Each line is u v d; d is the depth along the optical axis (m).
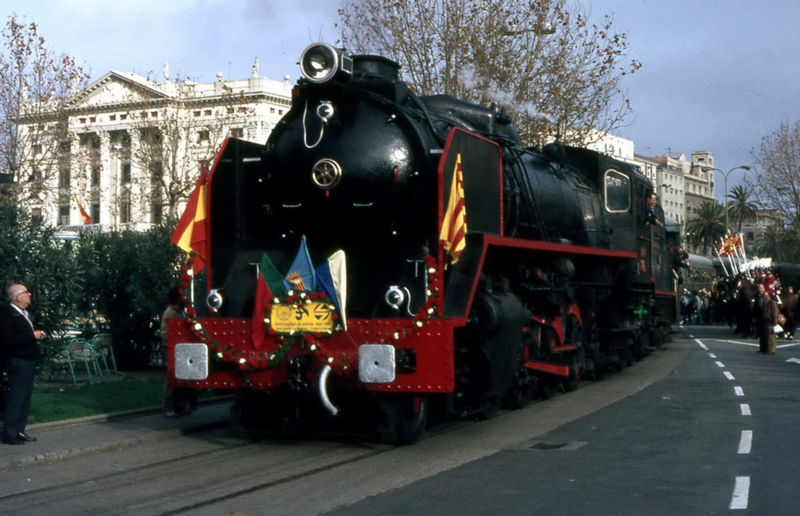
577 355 14.81
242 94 40.09
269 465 8.66
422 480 7.82
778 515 6.50
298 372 9.14
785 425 10.91
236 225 10.34
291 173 9.96
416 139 9.74
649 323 21.30
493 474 8.09
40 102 34.94
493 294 10.58
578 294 15.06
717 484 7.55
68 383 15.49
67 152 36.41
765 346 24.00
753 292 32.59
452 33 23.34
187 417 11.73
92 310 17.52
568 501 6.98
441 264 9.26
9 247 11.55
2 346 9.58
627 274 17.53
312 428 10.88
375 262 9.75
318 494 7.32
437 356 8.89
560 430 10.73
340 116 9.91
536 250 11.91
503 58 23.47
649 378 17.23
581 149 16.88
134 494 7.43
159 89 42.28
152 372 17.89
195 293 10.22
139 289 17.42
